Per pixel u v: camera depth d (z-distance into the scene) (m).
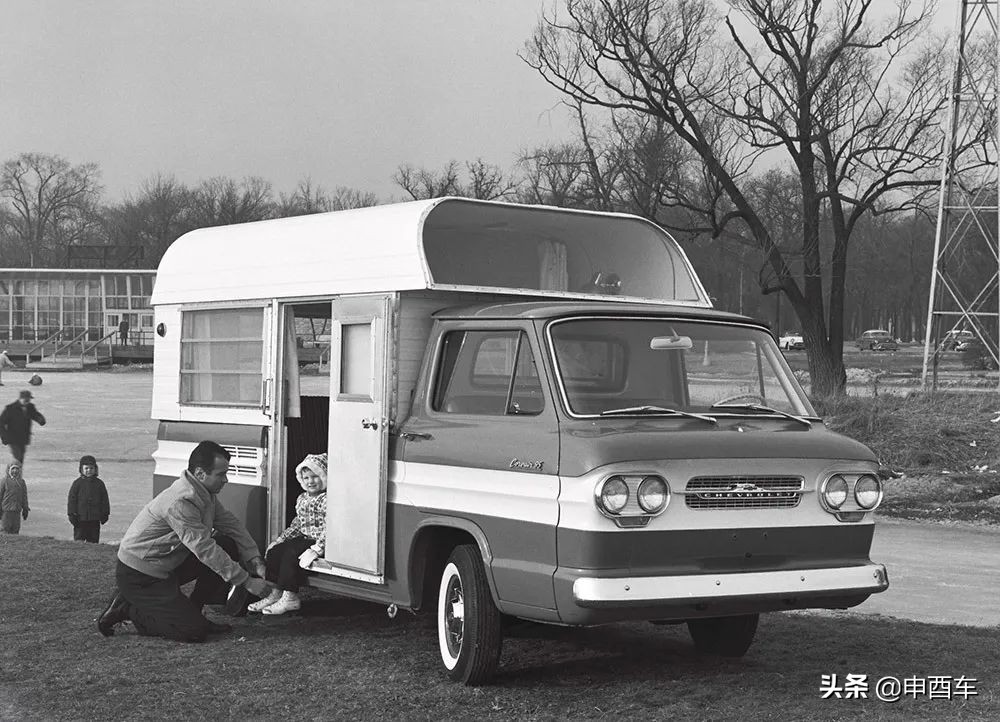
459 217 8.31
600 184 37.53
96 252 87.00
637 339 7.39
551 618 6.70
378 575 7.90
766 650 8.38
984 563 15.23
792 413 7.64
